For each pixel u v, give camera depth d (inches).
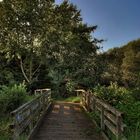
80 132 381.4
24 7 1050.7
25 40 1090.1
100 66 1232.8
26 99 497.4
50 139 336.5
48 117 518.3
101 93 522.0
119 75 1343.5
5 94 459.8
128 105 388.8
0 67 1109.1
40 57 1131.3
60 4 1136.8
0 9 1059.3
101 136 353.1
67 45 1166.3
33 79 1144.2
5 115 409.1
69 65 1189.1
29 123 340.8
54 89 1197.7
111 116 308.0
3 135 303.1
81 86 1200.2
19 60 1192.8
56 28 1122.7
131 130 303.9
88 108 593.6
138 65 1536.7
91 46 1274.6
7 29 1067.9
